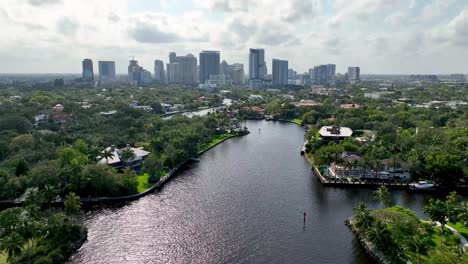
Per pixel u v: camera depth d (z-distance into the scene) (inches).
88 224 4916.3
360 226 4429.1
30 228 3865.7
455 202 4498.0
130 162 7288.4
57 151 7042.3
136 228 4817.9
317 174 7047.2
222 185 6574.8
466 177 6112.2
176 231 4739.2
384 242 3809.1
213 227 4859.7
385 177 6599.4
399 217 4005.9
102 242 4424.2
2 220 3919.8
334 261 4010.8
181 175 7194.9
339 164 6889.8
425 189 6107.3
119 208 5482.3
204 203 5693.9
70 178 5728.3
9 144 7623.0
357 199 5821.9
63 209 5319.9
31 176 5718.5
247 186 6510.8
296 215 5226.4
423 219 4852.4
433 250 3688.5
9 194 5506.9
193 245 4382.4
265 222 5002.5
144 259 4069.9
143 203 5684.1
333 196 5969.5
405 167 6604.3
